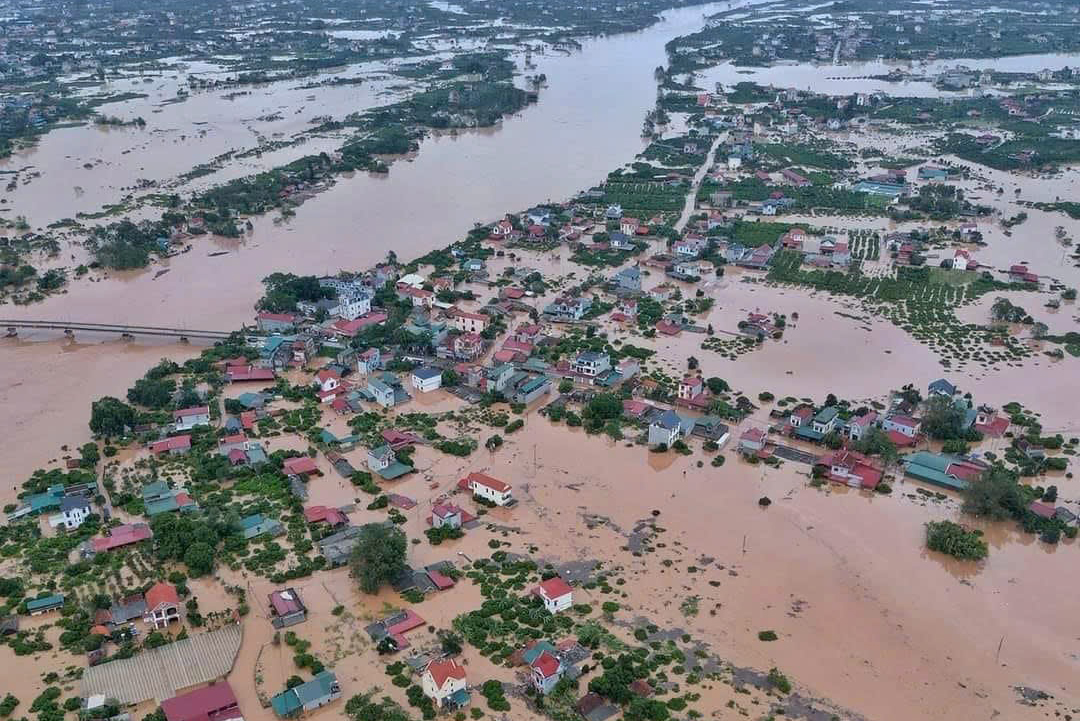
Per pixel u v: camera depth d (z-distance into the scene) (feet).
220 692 365.61
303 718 360.89
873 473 545.03
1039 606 441.27
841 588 451.12
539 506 519.60
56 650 398.21
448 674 365.81
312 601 434.30
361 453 572.10
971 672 395.34
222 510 503.61
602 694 370.32
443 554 473.26
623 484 543.39
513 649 400.67
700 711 364.79
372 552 439.63
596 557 471.62
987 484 507.30
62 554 467.93
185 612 422.00
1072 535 496.64
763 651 403.54
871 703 374.84
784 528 500.74
